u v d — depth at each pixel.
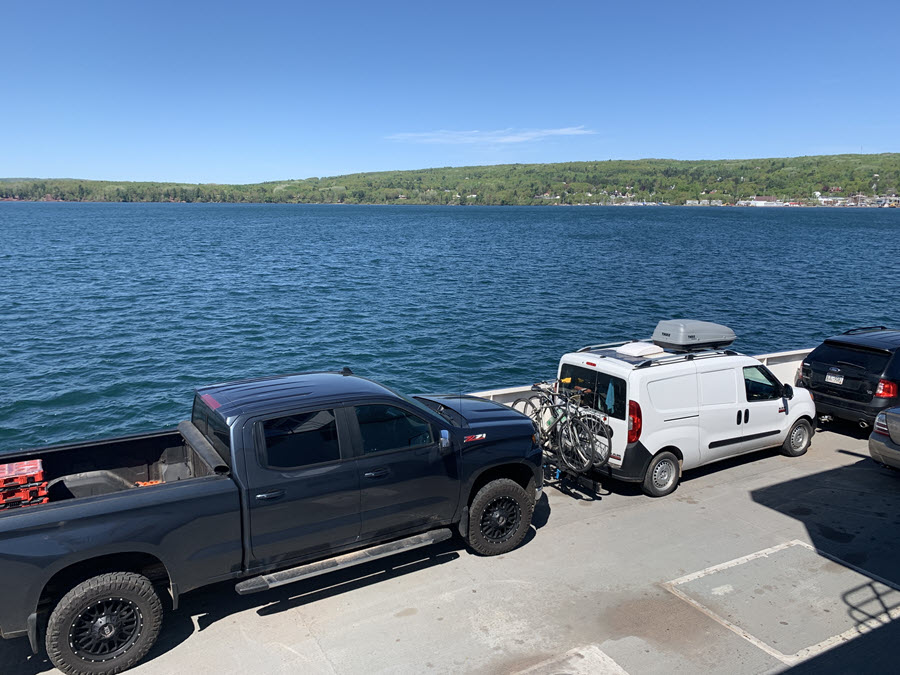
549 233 93.75
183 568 4.53
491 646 4.59
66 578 4.39
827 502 7.29
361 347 22.06
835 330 26.16
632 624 4.88
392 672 4.31
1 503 4.82
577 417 7.21
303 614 5.03
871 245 72.44
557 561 5.90
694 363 7.61
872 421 8.98
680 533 6.48
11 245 61.03
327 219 145.50
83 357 20.14
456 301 31.62
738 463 8.67
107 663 4.26
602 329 25.50
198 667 4.37
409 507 5.48
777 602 5.20
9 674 4.33
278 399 5.12
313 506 4.97
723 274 44.09
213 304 29.88
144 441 5.66
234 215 168.75
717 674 4.30
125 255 53.00
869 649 4.57
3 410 15.46
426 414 5.63
